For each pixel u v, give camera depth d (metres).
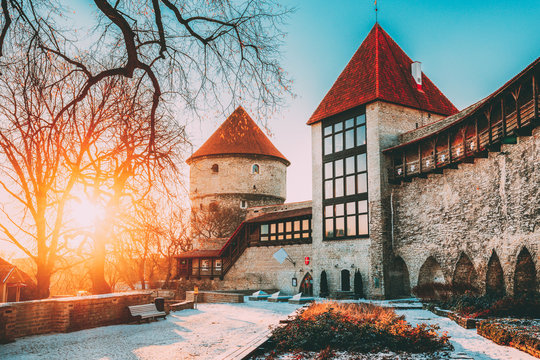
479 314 14.26
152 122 7.71
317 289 32.12
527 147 18.05
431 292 23.56
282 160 55.81
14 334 12.79
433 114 32.09
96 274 17.61
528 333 9.76
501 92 18.23
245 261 40.81
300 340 10.54
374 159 28.86
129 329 15.15
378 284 27.48
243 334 13.90
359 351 9.68
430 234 25.52
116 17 6.32
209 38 7.66
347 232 30.38
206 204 52.59
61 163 13.25
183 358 10.29
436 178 25.36
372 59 32.03
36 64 7.07
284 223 37.84
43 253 14.91
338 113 31.78
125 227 16.00
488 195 21.09
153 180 12.85
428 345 9.70
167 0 6.93
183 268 46.84
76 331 14.41
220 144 53.59
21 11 6.45
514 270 18.70
